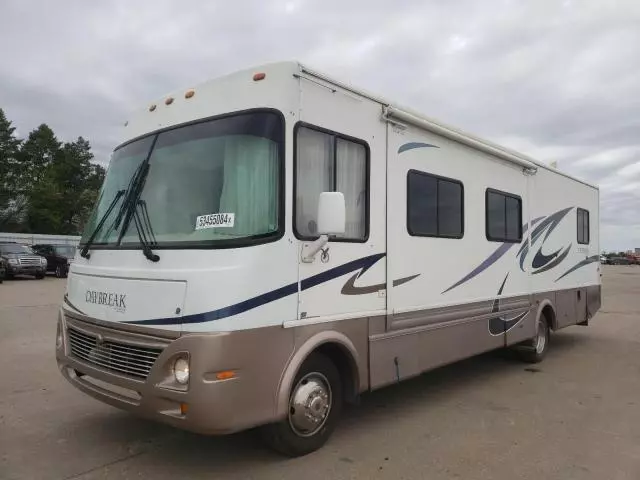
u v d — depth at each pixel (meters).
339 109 4.50
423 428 5.07
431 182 5.65
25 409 5.43
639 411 5.71
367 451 4.46
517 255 7.38
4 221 53.62
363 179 4.75
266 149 3.93
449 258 5.89
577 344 9.98
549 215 8.40
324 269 4.26
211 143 4.11
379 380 4.84
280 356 3.87
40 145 59.81
